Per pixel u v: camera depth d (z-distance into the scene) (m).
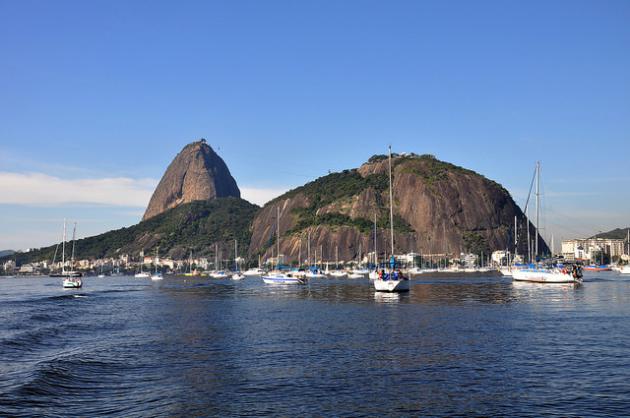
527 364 29.64
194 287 137.62
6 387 25.44
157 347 37.41
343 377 27.25
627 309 57.38
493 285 111.81
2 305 78.94
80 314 63.44
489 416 21.00
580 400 22.92
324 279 173.75
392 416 21.09
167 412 21.91
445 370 28.44
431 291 92.38
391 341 37.69
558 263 116.81
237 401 23.31
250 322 51.50
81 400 23.80
